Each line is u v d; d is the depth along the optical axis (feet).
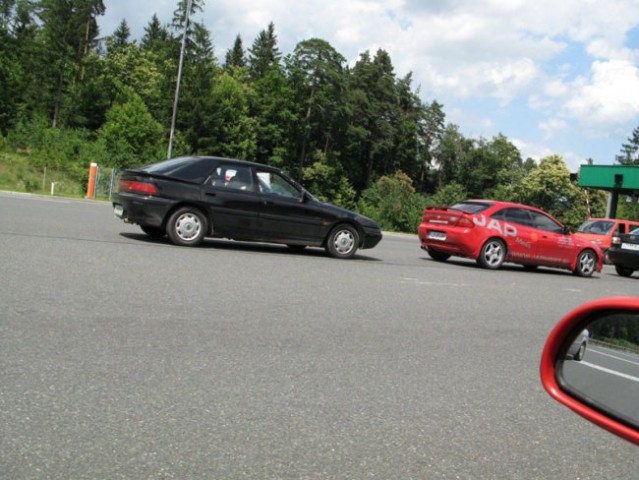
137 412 11.71
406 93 321.32
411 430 12.12
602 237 74.79
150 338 16.69
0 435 10.25
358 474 10.00
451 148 326.65
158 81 249.34
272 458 10.31
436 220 47.37
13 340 15.34
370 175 289.12
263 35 351.25
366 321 21.59
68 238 34.91
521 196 264.31
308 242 39.63
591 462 11.40
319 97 238.68
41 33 254.68
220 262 31.83
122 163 156.46
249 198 37.70
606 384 5.84
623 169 108.27
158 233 40.14
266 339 17.78
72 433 10.57
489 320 24.35
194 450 10.34
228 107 231.09
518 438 12.27
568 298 33.60
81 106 238.07
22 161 155.43
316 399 13.34
